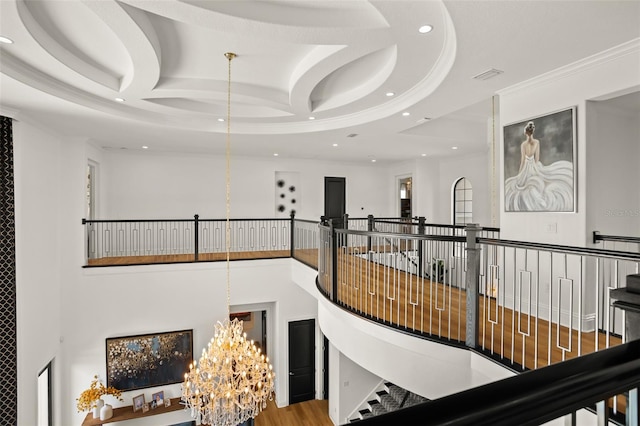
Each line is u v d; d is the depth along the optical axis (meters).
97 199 7.66
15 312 4.76
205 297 7.11
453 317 3.65
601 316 3.45
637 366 0.72
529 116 3.86
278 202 9.65
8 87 3.80
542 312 3.74
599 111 3.63
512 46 3.01
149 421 6.37
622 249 3.65
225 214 9.08
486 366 2.71
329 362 7.39
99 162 7.66
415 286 5.00
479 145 7.62
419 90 4.33
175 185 8.62
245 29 2.85
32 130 5.27
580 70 3.36
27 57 3.40
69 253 6.30
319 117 5.74
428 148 7.98
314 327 7.97
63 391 6.21
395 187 10.70
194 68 4.05
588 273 3.38
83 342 6.35
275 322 7.80
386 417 0.52
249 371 4.34
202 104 5.44
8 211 4.69
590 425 1.97
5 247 4.63
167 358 6.79
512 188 4.07
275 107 5.04
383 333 3.46
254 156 9.29
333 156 9.27
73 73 3.78
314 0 2.74
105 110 4.84
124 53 3.66
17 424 4.81
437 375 3.09
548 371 0.64
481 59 3.26
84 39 3.36
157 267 6.80
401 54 3.38
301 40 3.04
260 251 8.75
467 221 9.05
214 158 9.00
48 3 2.76
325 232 4.88
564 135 3.50
